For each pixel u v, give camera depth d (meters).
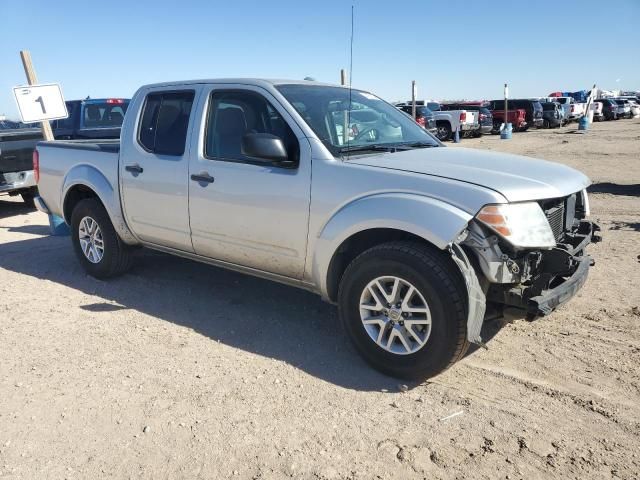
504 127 26.45
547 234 3.35
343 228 3.59
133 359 3.90
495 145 22.22
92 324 4.54
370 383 3.55
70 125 11.98
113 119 12.48
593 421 3.08
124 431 3.07
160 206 4.80
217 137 4.42
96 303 5.02
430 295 3.28
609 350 3.87
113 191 5.22
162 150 4.79
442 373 3.64
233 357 3.92
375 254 3.48
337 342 4.16
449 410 3.22
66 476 2.71
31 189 9.66
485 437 2.96
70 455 2.87
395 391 3.45
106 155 5.34
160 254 6.51
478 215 3.20
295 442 2.94
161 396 3.41
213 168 4.33
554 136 26.80
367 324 3.63
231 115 4.36
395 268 3.39
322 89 4.57
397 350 3.52
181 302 5.01
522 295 3.32
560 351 3.88
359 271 3.57
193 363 3.83
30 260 6.53
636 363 3.68
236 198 4.18
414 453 2.84
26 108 7.80
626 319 4.36
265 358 3.91
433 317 3.31
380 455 2.82
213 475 2.71
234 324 4.50
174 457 2.84
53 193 5.97
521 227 3.24
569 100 40.03
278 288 5.34
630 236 6.88
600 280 5.25
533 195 3.37
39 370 3.76
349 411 3.22
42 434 3.05
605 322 4.32
